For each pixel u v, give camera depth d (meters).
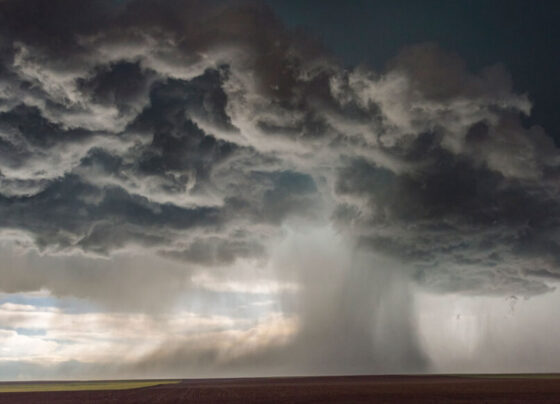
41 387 79.62
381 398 47.81
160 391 63.97
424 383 75.75
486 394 51.25
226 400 47.47
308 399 47.59
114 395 56.84
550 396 48.16
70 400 50.09
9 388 77.06
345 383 81.44
